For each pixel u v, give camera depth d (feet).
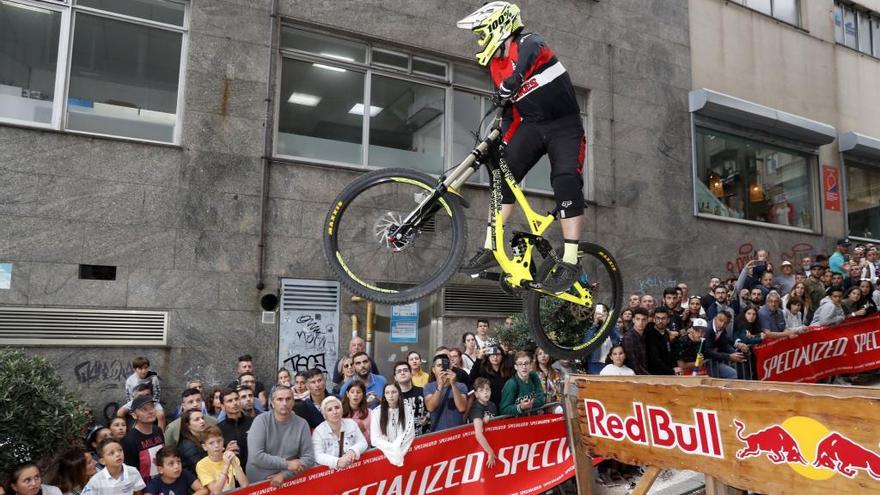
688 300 28.99
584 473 11.50
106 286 22.50
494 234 11.32
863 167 48.26
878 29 50.19
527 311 12.46
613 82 35.88
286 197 26.22
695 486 20.10
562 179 11.15
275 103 26.76
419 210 11.34
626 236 34.99
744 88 41.42
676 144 37.81
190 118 24.72
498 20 10.93
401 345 28.14
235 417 17.08
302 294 25.98
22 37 22.91
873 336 28.60
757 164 42.16
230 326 24.41
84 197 22.54
